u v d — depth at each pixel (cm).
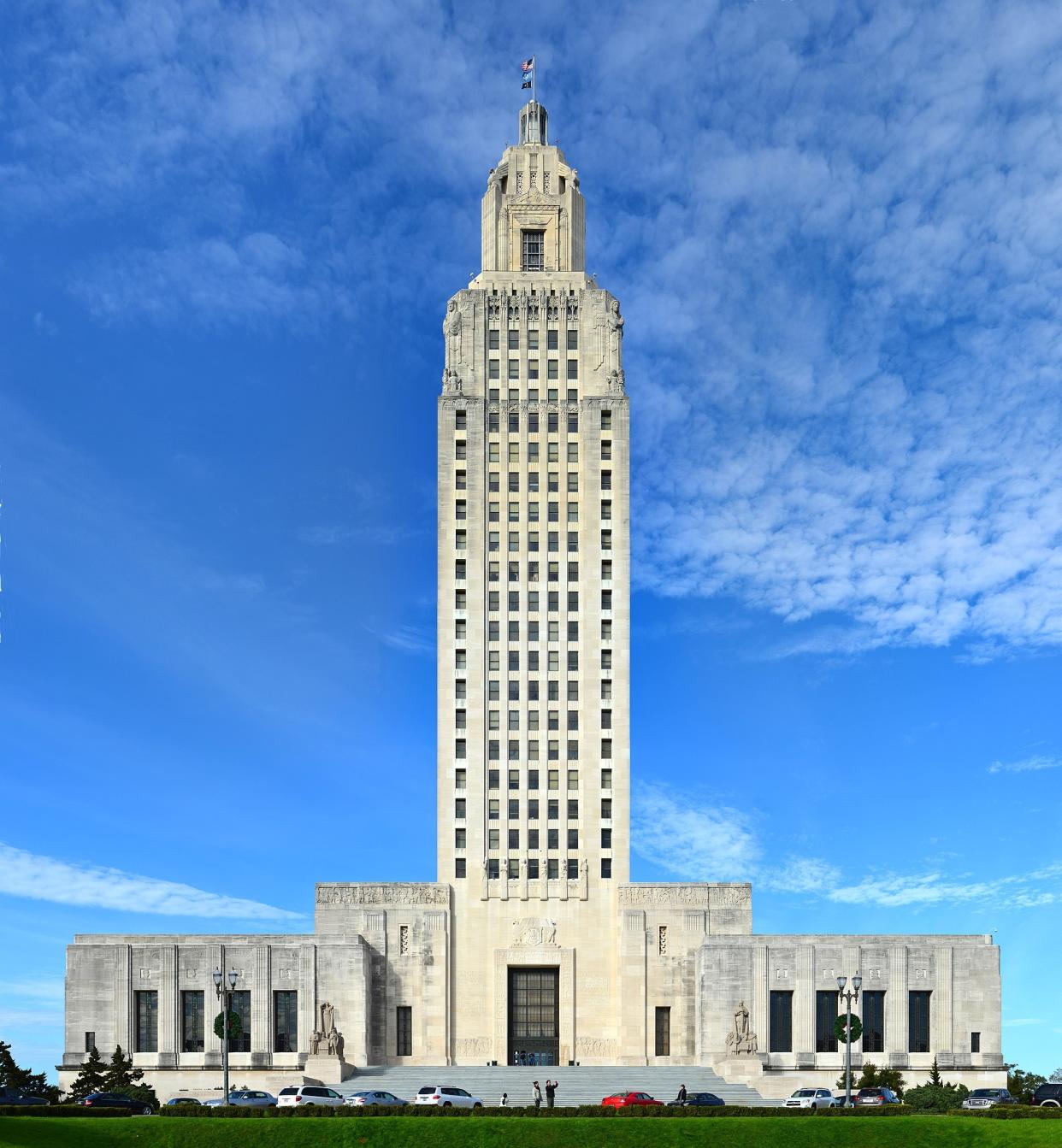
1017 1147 8494
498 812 15212
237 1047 13675
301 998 13788
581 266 17050
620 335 16512
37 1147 8544
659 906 14812
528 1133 9006
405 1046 14500
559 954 14788
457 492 15962
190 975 13825
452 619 15662
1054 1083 10538
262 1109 9675
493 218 16812
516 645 15612
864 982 13638
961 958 13788
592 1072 12988
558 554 15825
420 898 14862
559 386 16212
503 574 15788
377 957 14625
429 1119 9225
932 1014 13650
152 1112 10544
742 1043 13262
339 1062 12850
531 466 16012
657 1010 14600
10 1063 12031
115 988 13775
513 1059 14650
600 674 15525
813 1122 9031
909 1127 8894
